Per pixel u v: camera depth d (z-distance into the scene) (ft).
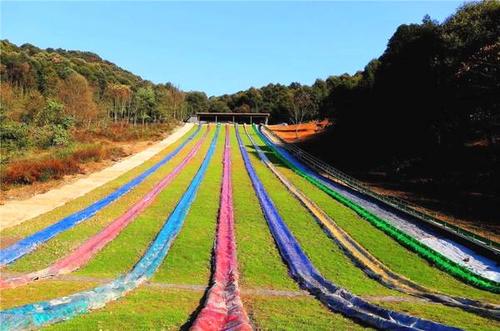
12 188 136.36
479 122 152.97
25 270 73.36
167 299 57.26
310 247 92.58
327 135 270.26
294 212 121.80
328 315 52.29
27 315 43.60
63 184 146.00
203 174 176.65
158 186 148.56
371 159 193.67
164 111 413.80
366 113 220.64
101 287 59.93
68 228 98.53
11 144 183.32
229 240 95.20
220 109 539.29
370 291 67.77
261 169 193.16
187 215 115.14
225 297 58.85
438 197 132.16
